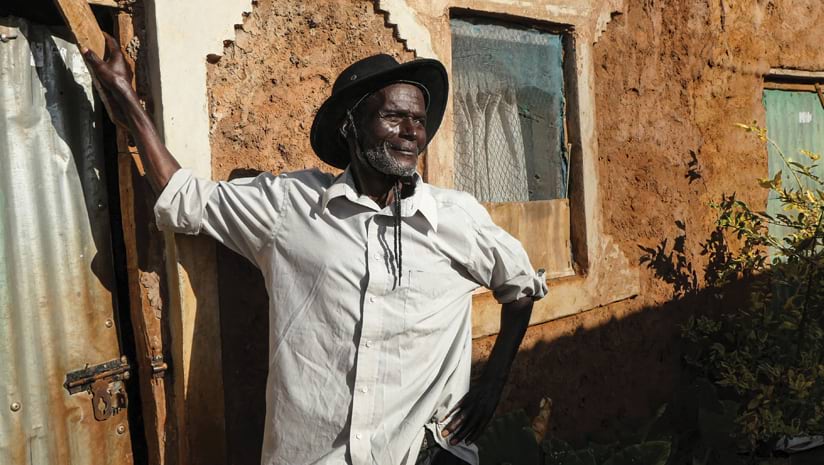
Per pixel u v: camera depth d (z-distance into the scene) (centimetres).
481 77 358
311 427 227
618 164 411
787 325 418
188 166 249
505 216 361
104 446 254
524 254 259
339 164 263
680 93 441
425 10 319
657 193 431
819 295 416
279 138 278
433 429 250
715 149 465
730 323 457
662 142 432
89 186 251
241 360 270
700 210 457
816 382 402
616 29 405
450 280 246
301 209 231
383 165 226
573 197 394
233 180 246
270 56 274
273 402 231
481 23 356
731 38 470
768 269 447
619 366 414
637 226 422
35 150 237
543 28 378
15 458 232
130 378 261
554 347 380
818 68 535
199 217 233
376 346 228
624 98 412
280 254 233
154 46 243
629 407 420
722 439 398
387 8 305
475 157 358
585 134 389
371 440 228
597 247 397
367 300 227
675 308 445
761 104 496
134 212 249
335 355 227
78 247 247
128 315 263
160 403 256
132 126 229
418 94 233
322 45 289
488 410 258
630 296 418
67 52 244
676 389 446
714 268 467
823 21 538
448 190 253
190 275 252
